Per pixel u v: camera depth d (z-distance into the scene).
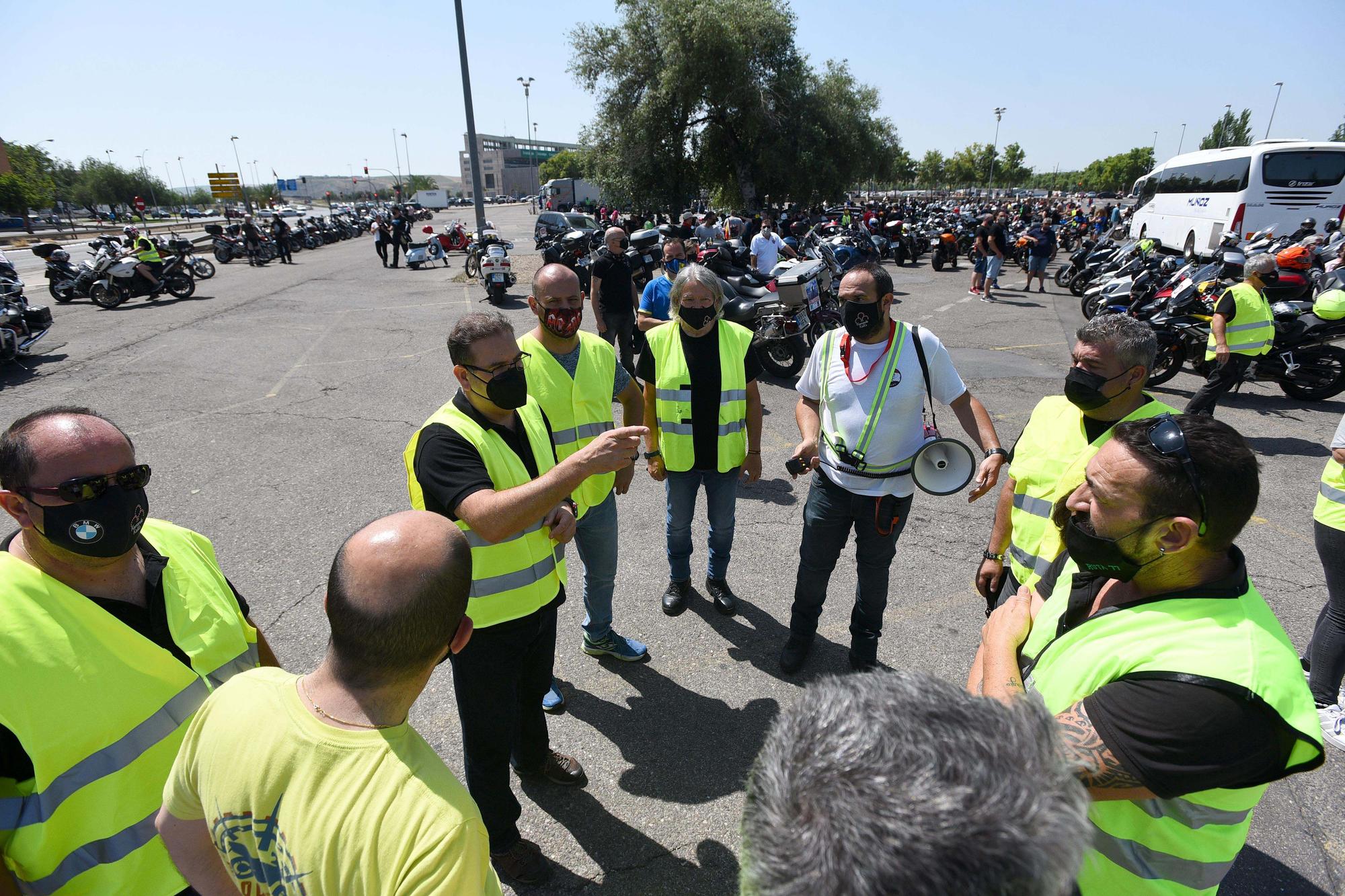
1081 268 15.47
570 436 2.99
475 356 1.97
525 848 2.23
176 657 1.49
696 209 29.88
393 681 1.11
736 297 8.16
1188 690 1.06
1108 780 1.11
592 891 2.22
